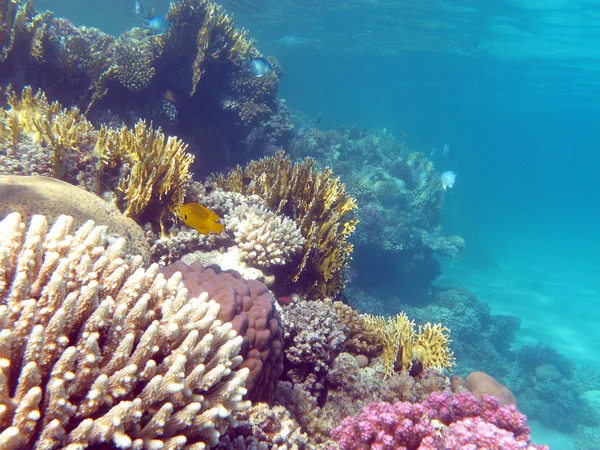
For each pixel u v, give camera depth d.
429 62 44.91
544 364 17.36
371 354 5.37
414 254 20.06
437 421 3.32
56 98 10.02
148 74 10.83
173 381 2.03
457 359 16.39
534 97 55.31
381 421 3.10
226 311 3.15
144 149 5.22
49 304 1.98
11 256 2.31
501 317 20.52
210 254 5.27
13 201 3.53
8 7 9.02
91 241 2.59
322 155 20.30
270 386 3.51
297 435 3.28
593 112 60.88
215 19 11.74
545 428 14.80
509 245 40.31
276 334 3.62
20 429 1.59
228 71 12.86
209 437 2.22
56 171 4.93
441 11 26.41
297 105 57.34
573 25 25.20
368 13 29.98
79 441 1.72
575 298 27.12
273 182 6.91
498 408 3.45
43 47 9.49
